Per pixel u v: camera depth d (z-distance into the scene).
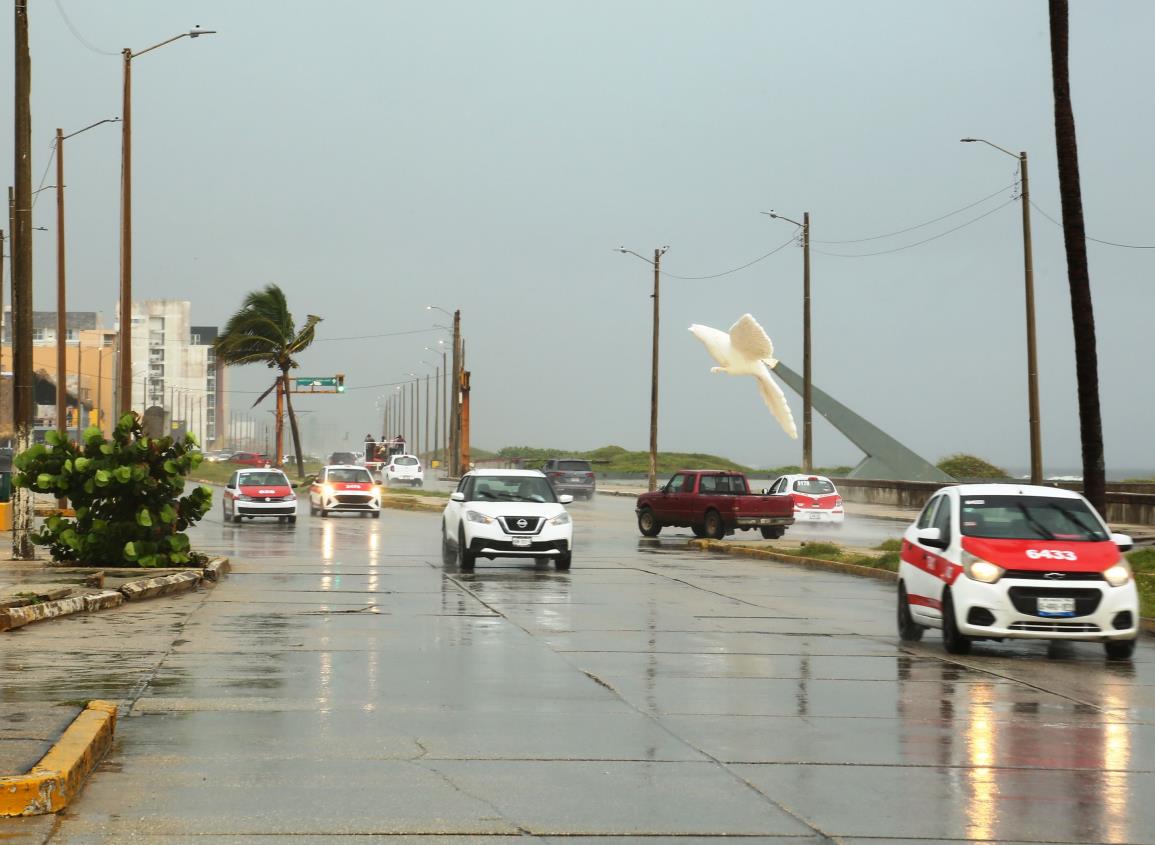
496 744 10.01
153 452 24.19
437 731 10.45
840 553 30.05
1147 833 7.77
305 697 11.84
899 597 17.34
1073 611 15.20
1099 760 9.80
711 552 33.78
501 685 12.74
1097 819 8.07
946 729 10.96
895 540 33.50
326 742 9.93
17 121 25.34
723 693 12.55
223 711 11.07
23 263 25.42
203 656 14.29
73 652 14.46
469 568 26.73
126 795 8.20
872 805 8.34
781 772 9.25
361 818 7.79
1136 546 33.72
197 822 7.61
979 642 16.95
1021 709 11.99
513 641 16.03
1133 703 12.42
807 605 21.05
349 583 23.58
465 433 72.06
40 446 24.05
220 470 107.56
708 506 37.44
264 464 110.56
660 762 9.50
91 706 10.15
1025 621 15.20
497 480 27.98
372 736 10.19
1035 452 40.06
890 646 16.33
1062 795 8.68
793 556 30.20
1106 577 15.34
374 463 122.00
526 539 26.34
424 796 8.36
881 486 64.94
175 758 9.27
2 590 18.61
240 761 9.23
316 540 36.66
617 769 9.26
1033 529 16.05
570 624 17.91
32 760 8.20
